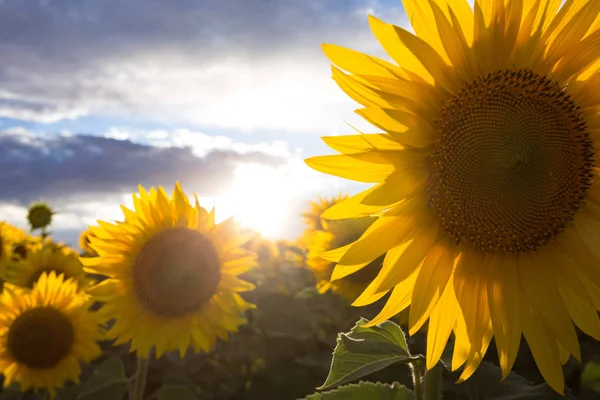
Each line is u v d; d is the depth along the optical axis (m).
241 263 1.13
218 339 1.51
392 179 0.47
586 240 0.54
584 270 0.53
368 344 0.50
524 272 0.54
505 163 0.51
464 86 0.50
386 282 0.49
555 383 0.52
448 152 0.50
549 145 0.53
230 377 1.35
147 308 1.08
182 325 1.09
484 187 0.52
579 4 0.49
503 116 0.51
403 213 0.50
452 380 0.67
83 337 1.22
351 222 1.18
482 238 0.53
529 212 0.53
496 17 0.48
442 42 0.47
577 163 0.53
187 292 1.07
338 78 0.46
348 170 0.48
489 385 0.64
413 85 0.48
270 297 1.50
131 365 1.49
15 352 1.18
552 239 0.55
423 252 0.51
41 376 1.20
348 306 1.31
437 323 0.52
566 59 0.51
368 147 0.47
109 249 1.08
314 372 1.30
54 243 1.87
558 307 0.53
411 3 0.47
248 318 1.54
